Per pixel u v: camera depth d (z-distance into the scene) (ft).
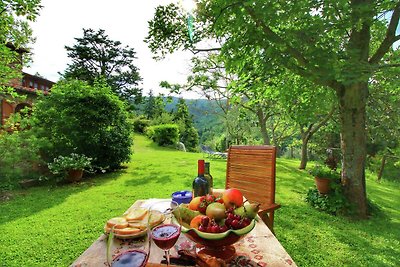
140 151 50.49
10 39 25.11
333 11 10.78
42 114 24.22
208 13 15.14
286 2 11.06
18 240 10.65
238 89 15.65
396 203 20.53
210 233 3.33
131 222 4.61
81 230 11.71
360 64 11.46
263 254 3.86
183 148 61.93
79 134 24.68
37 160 21.58
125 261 3.02
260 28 12.96
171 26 23.00
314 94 19.20
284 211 15.33
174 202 5.57
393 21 13.66
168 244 3.29
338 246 10.78
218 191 7.39
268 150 8.30
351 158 15.39
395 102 22.25
